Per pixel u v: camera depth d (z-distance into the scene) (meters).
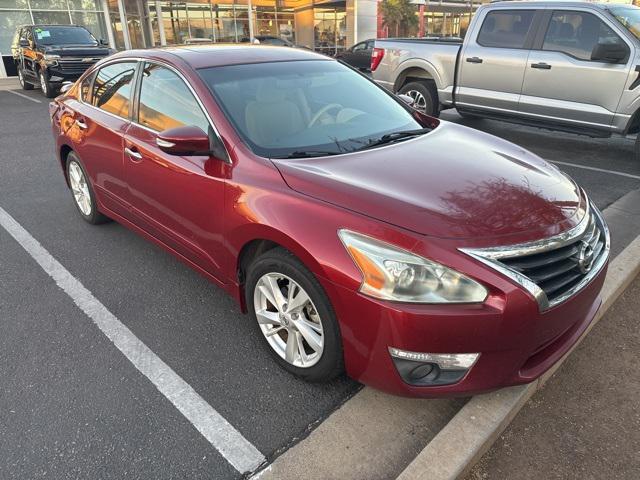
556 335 2.31
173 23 25.67
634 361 2.93
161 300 3.51
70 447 2.32
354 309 2.21
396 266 2.12
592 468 2.27
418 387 2.21
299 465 2.21
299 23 29.25
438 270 2.08
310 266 2.32
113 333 3.14
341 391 2.64
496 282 2.07
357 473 2.16
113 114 3.91
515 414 2.53
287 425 2.43
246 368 2.82
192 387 2.68
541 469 2.26
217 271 3.03
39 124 10.16
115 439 2.36
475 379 2.18
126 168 3.66
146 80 3.59
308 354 2.66
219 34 27.12
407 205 2.30
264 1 27.77
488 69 7.30
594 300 2.54
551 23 6.68
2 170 6.74
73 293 3.60
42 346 3.03
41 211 5.20
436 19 31.20
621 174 6.09
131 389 2.67
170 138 2.72
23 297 3.56
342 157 2.81
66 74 13.21
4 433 2.39
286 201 2.49
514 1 7.08
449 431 2.29
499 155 2.96
